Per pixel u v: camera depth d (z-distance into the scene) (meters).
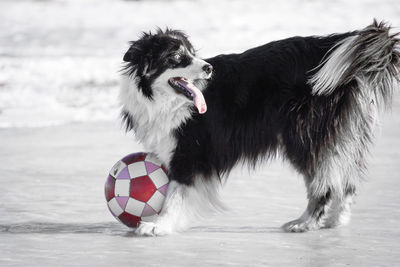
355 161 9.13
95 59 33.81
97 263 6.93
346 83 8.83
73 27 47.81
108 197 8.76
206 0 59.66
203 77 8.80
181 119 8.87
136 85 9.10
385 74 8.90
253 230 8.80
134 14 53.97
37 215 9.61
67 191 11.33
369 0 56.72
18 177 12.50
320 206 8.89
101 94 25.17
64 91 25.66
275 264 6.89
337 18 50.44
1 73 28.95
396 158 14.48
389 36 8.79
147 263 6.94
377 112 9.17
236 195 11.11
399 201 10.46
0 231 8.61
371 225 8.93
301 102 8.88
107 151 15.48
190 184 8.88
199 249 7.66
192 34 44.31
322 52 8.98
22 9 55.59
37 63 31.98
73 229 8.80
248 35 43.91
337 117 8.86
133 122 9.34
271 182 12.22
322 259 7.10
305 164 8.99
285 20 50.03
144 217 8.70
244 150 9.18
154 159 8.97
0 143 16.53
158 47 8.95
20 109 22.45
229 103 9.04
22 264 6.86
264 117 9.02
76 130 18.75
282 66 8.98
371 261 6.99
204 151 8.98
